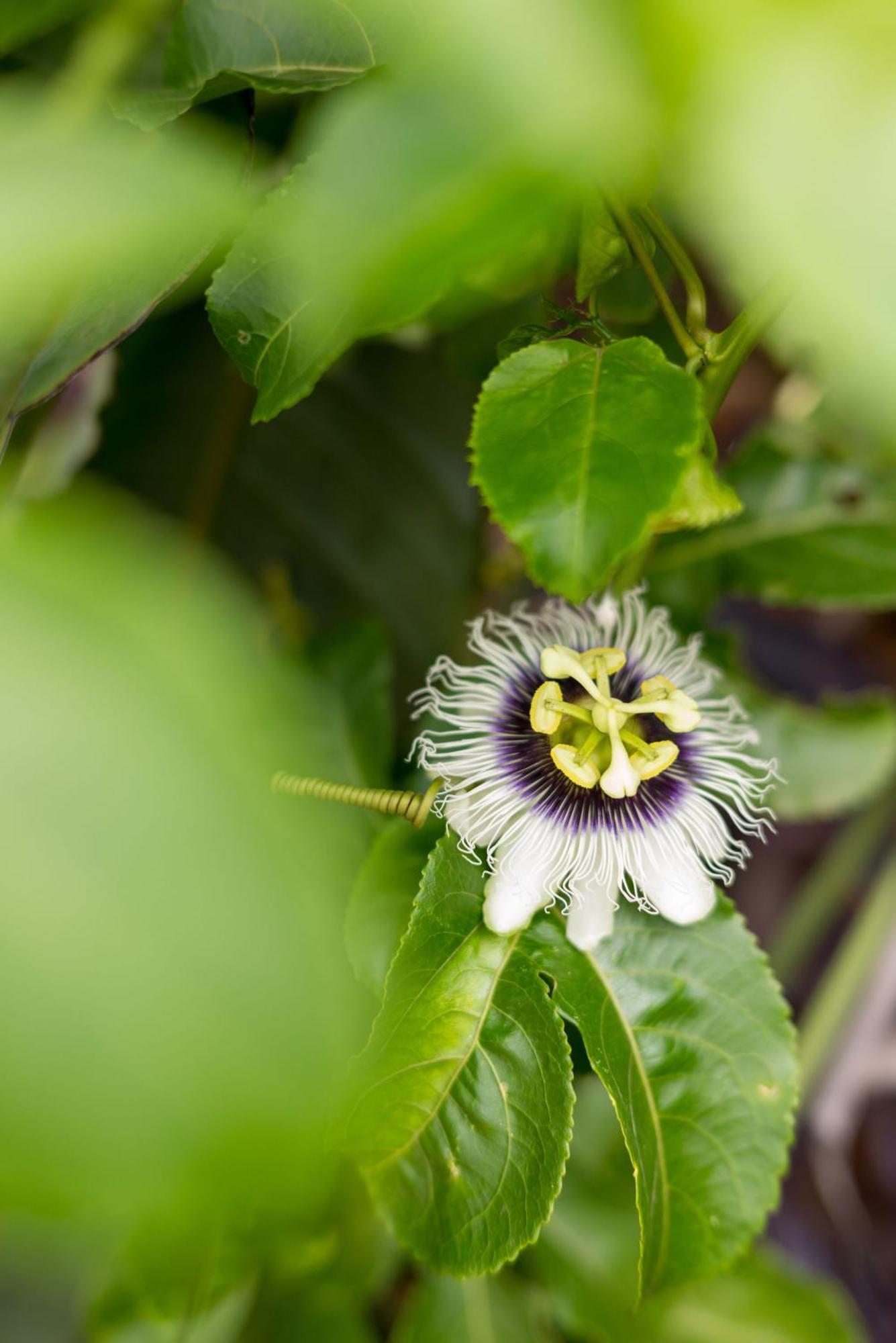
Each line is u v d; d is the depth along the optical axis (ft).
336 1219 2.14
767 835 3.45
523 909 1.85
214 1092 0.77
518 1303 2.24
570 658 1.90
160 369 2.30
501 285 1.95
